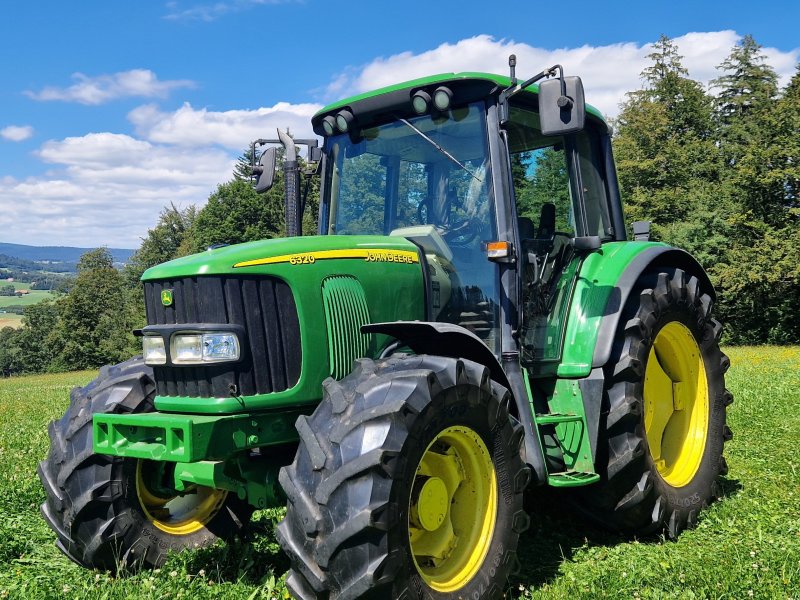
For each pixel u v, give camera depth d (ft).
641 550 13.88
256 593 11.60
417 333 12.00
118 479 12.76
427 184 14.21
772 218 117.60
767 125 119.24
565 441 14.03
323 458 9.92
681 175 127.34
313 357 11.84
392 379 10.52
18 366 261.85
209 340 11.02
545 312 14.37
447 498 11.34
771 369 48.85
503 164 13.48
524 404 12.83
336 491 9.68
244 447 11.12
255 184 15.44
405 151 14.47
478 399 11.21
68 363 210.18
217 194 115.14
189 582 12.31
